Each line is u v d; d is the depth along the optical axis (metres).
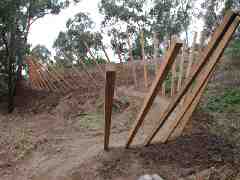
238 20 5.68
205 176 6.02
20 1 15.72
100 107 13.33
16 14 15.70
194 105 7.64
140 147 7.50
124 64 19.02
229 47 15.05
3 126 13.01
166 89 13.03
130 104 12.74
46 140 10.62
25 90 18.36
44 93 17.66
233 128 8.33
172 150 7.09
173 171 6.45
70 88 17.09
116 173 6.86
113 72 5.25
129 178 6.59
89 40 25.64
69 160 8.59
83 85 16.91
